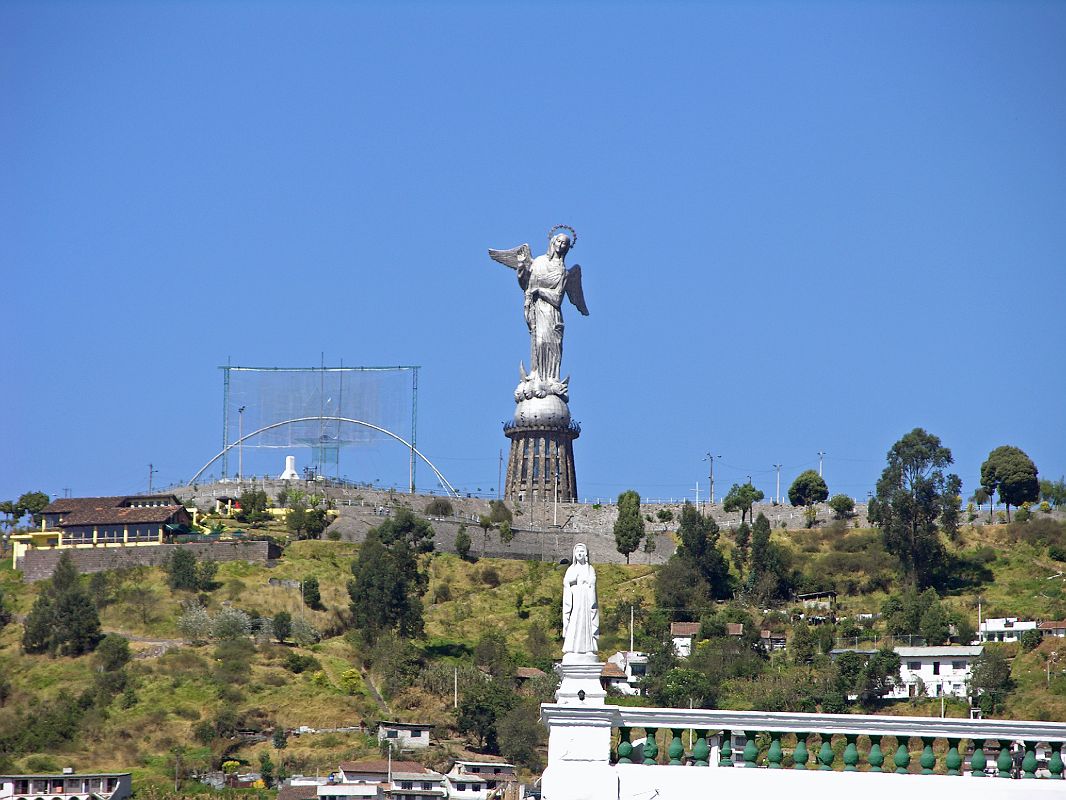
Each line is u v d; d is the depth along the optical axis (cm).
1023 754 7981
